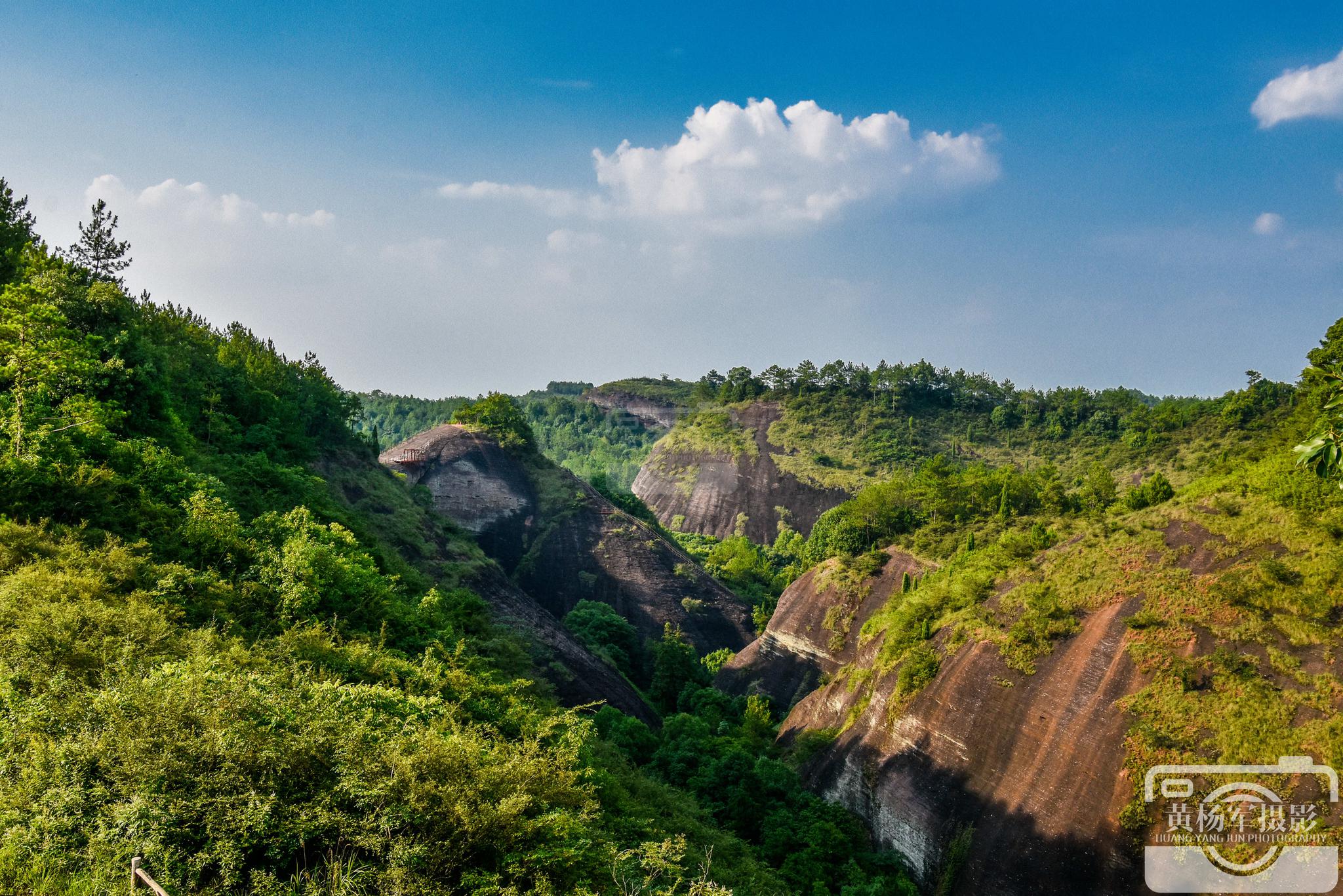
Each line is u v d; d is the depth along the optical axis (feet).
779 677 243.19
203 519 104.27
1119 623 135.74
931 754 144.97
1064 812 118.01
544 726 91.66
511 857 54.19
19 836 44.14
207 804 47.85
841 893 120.37
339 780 52.70
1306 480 133.08
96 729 51.47
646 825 96.89
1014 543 179.83
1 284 136.36
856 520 277.23
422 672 95.20
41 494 90.89
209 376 184.24
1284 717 107.45
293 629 90.07
